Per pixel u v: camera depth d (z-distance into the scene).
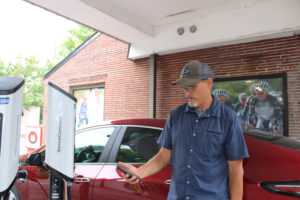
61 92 1.73
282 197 1.82
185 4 5.52
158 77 7.08
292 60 5.19
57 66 9.91
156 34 6.76
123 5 5.69
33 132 9.20
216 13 5.79
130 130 2.84
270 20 5.11
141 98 7.38
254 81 5.60
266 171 1.97
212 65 6.18
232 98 5.86
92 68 8.80
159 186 2.29
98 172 2.70
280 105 5.28
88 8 5.32
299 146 2.22
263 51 5.52
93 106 8.87
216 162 1.65
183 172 1.69
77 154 3.07
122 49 7.95
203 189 1.62
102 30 6.40
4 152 1.59
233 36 5.52
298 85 5.11
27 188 3.15
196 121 1.71
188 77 1.66
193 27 6.05
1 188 1.60
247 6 5.38
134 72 7.59
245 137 2.25
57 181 1.78
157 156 1.94
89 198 2.65
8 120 1.59
